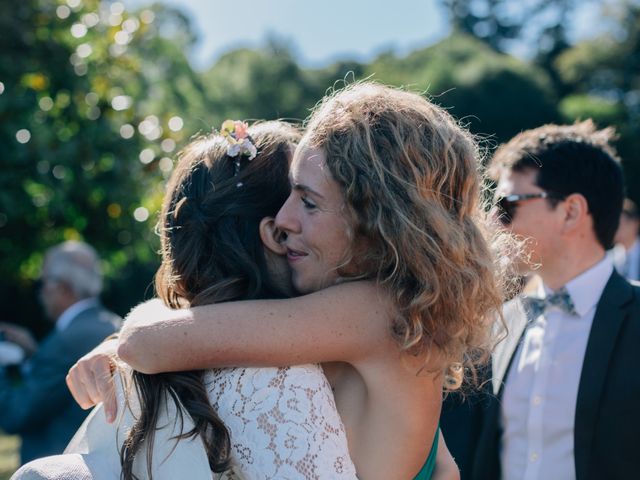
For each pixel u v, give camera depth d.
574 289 2.55
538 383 2.52
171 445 1.41
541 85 26.58
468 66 26.47
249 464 1.40
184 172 1.70
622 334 2.41
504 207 2.63
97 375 1.57
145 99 7.74
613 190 2.59
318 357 1.46
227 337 1.43
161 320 1.48
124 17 7.27
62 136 6.57
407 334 1.46
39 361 4.01
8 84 6.40
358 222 1.51
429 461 1.60
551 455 2.47
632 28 28.95
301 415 1.41
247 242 1.63
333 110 1.57
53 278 4.18
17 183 6.31
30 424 3.96
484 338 1.56
